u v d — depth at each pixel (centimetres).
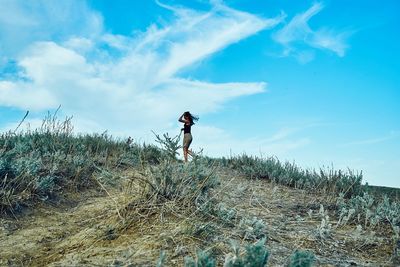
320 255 424
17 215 557
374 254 451
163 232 425
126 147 1087
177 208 486
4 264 398
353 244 478
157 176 536
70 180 728
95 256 375
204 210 489
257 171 1020
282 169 1008
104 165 868
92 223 515
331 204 711
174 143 588
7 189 609
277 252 414
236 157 1173
